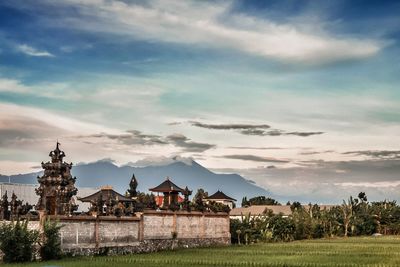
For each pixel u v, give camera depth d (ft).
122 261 208.64
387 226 538.47
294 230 427.74
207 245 328.70
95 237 244.63
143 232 276.00
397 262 209.36
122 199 299.38
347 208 531.50
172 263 202.80
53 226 216.33
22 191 308.19
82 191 361.10
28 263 198.80
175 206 313.32
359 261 213.87
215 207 369.30
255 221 410.72
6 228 206.59
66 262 201.87
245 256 239.71
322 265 196.95
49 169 240.12
